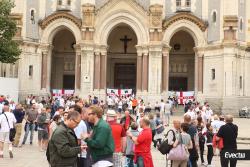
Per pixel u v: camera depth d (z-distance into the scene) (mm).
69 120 11750
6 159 23906
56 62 66688
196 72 59656
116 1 59531
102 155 13086
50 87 62531
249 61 59375
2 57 49375
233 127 19125
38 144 29609
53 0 61125
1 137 24172
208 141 23781
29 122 30188
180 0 60688
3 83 45969
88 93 58719
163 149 17141
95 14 59469
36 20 60344
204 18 59750
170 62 66438
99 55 59750
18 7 58125
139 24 59375
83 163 15266
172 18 59250
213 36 58531
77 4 61188
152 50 58656
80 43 59031
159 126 28875
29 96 54281
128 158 19469
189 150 19328
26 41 58375
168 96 56312
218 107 56438
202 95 58844
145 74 59031
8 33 49906
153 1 59094
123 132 17469
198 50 59438
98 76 59406
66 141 11500
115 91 58656
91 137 13109
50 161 11641
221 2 57656
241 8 58094
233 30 56594
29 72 58969
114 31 66375
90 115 13266
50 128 23344
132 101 51656
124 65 66938
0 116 24109
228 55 56219
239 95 57344
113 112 17156
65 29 62188
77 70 59719
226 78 56188
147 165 16984
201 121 24547
